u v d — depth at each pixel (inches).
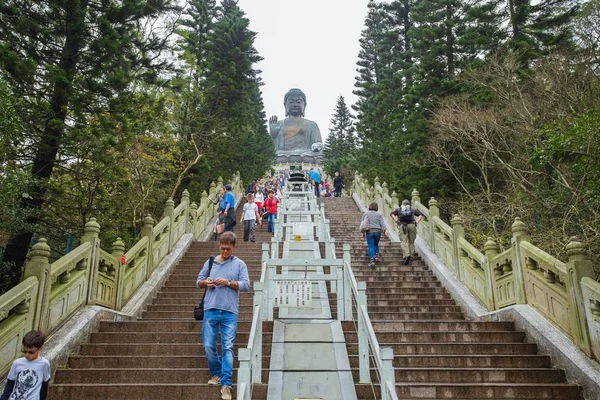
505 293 341.7
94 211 495.8
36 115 426.6
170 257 493.7
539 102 595.5
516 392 235.3
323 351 250.7
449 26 844.6
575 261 261.3
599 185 339.6
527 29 745.0
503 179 687.1
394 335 298.2
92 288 311.3
